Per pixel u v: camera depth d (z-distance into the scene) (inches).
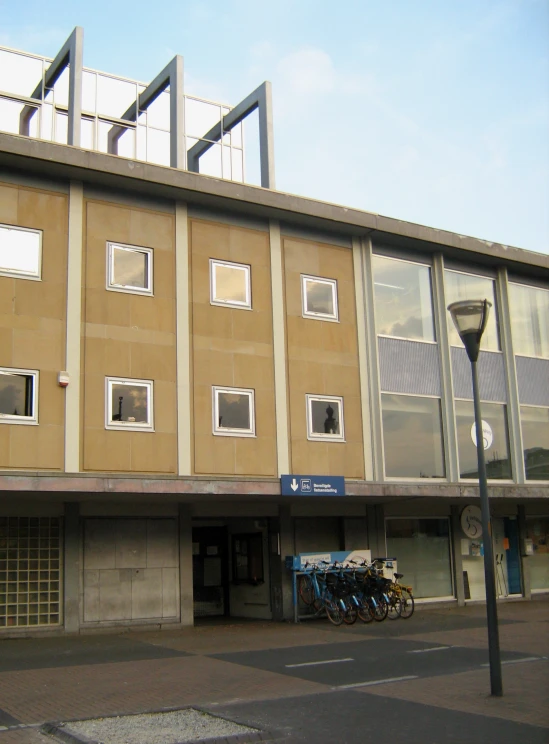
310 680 445.7
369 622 729.6
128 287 682.8
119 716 357.1
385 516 848.9
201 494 655.8
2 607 639.8
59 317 647.8
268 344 744.3
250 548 810.8
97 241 677.9
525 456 898.7
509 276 939.3
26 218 651.5
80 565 673.0
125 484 615.5
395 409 807.1
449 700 388.5
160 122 791.1
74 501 670.5
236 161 835.4
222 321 723.4
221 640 620.7
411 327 840.9
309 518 804.0
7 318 626.8
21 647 586.6
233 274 741.3
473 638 615.8
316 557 759.1
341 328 792.3
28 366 628.1
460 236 866.8
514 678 445.4
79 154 655.8
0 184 645.3
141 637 642.8
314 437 752.3
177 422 682.2
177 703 388.8
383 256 836.6
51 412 629.6
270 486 685.3
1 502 647.8
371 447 783.7
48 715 365.1
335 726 339.0
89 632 663.1
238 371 722.8
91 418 644.7
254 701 390.3
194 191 708.0
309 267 786.2
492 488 821.2
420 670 474.9
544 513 994.7
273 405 735.1
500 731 329.1
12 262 639.1
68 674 469.7
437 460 823.7
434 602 867.4
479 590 914.1
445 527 899.4
